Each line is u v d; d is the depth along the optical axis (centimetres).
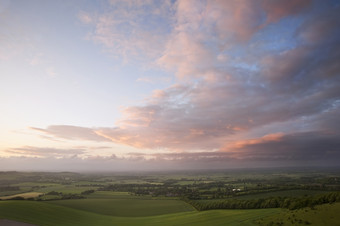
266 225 7069
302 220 6738
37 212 9956
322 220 6438
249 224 7462
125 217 11194
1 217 8475
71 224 9088
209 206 11444
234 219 8300
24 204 10781
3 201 11300
